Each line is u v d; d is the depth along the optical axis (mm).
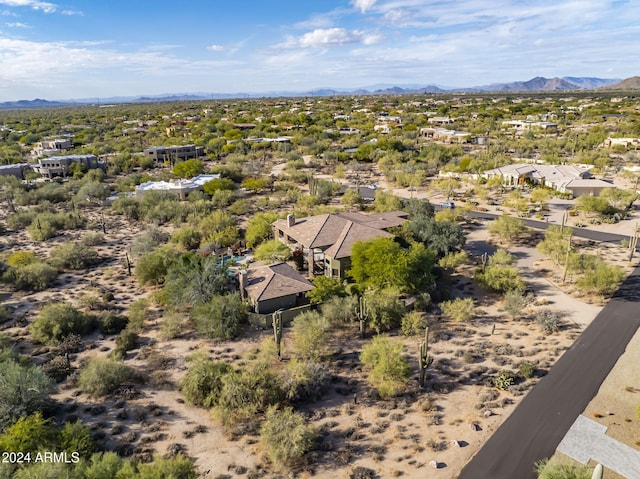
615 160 122000
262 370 34250
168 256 56938
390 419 31594
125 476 24109
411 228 61594
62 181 116812
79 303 50469
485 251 64125
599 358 37875
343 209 84500
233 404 31969
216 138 165750
